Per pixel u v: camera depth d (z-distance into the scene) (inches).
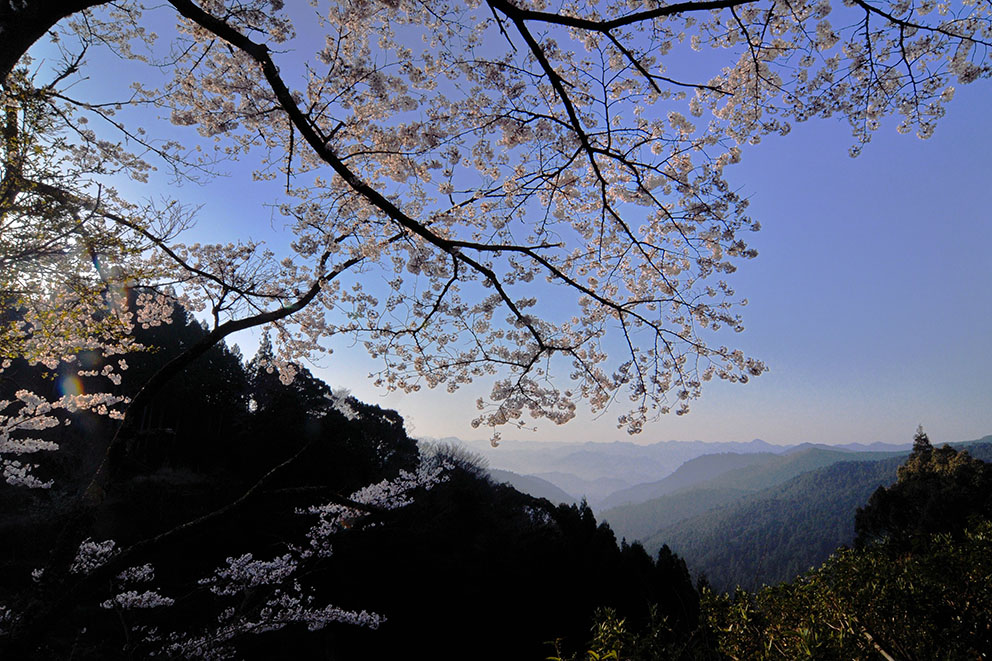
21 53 117.9
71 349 241.8
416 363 235.8
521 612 726.5
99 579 166.2
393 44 197.3
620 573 799.1
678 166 181.5
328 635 623.2
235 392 1220.5
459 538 837.8
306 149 216.8
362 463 911.7
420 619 687.7
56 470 679.1
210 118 189.9
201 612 512.4
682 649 126.6
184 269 257.0
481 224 229.6
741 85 182.7
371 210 197.9
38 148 181.8
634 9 178.2
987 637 130.9
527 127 183.8
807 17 158.6
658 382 209.3
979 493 937.5
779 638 136.9
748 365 198.8
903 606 137.0
